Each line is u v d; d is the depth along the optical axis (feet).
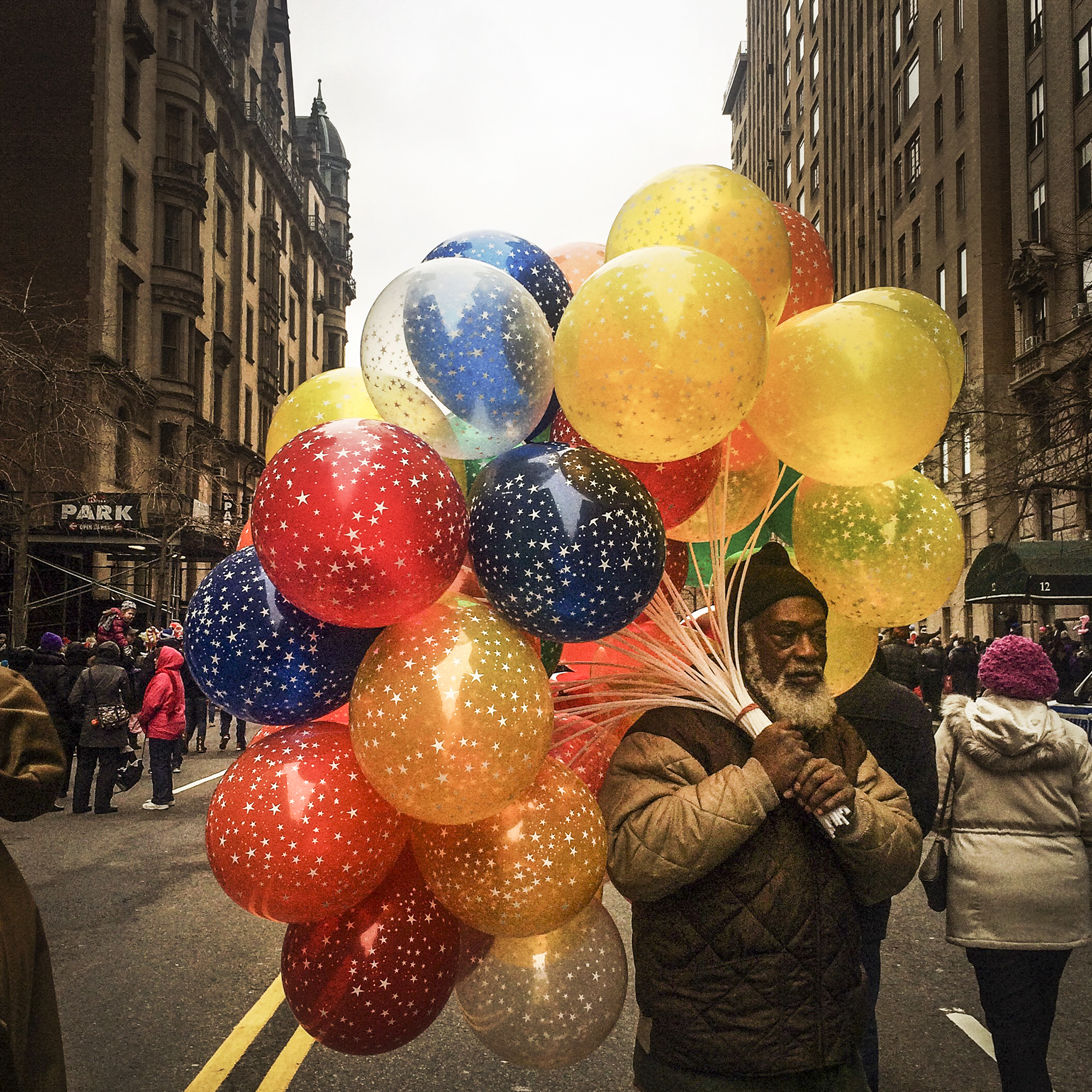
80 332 92.84
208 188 127.95
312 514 5.70
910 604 7.87
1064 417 52.70
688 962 6.57
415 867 6.92
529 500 6.12
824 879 6.76
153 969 16.69
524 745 5.95
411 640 6.04
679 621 7.68
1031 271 88.43
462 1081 12.26
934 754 10.48
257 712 6.59
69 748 33.91
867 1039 10.49
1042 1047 10.34
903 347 6.88
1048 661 10.68
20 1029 6.50
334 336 213.25
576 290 8.32
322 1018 6.58
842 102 164.66
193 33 115.03
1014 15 99.81
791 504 8.93
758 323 6.45
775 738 6.67
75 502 80.38
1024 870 10.31
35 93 98.94
